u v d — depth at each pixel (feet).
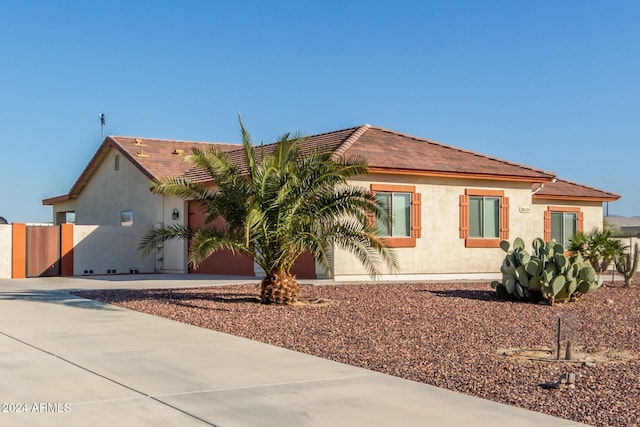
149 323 42.75
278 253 51.78
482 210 80.74
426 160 77.46
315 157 52.13
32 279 80.69
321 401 24.58
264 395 25.36
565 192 97.19
